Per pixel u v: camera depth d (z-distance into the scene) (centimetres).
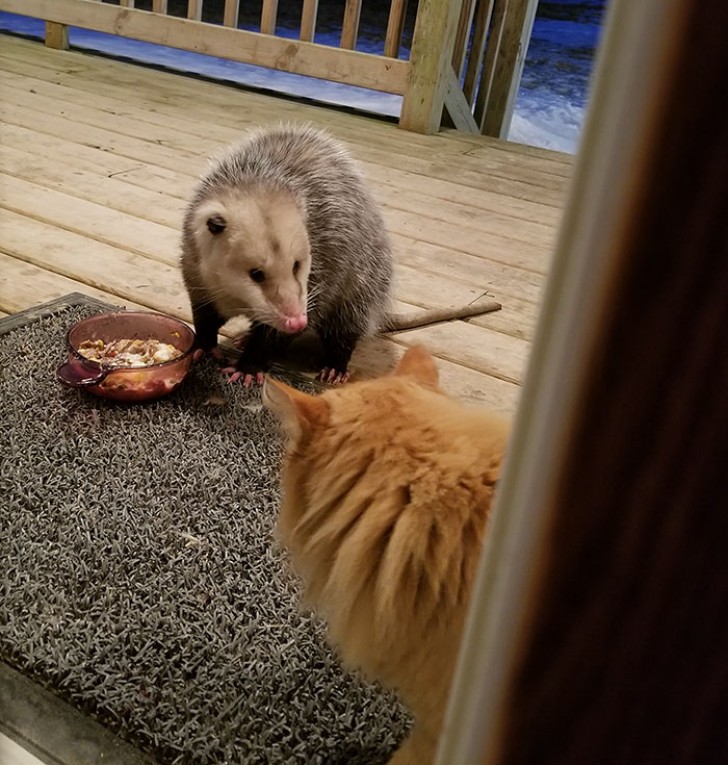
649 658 26
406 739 98
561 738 28
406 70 398
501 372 194
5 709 100
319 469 80
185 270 188
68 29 488
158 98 408
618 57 20
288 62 425
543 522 25
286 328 172
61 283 212
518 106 438
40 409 159
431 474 73
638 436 23
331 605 83
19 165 287
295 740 100
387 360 204
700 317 21
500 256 261
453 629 73
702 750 27
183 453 152
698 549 24
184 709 102
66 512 133
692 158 20
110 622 113
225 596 121
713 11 19
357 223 194
